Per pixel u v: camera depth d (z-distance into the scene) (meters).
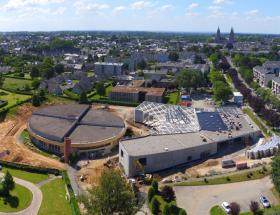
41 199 137.75
